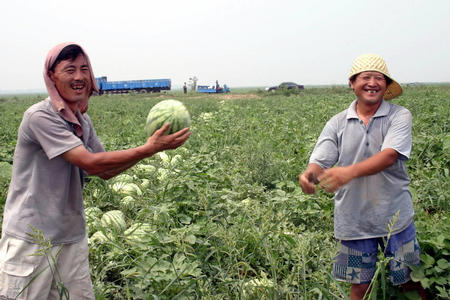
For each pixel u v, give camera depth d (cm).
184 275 289
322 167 269
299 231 393
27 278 216
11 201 221
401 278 267
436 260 313
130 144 854
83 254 240
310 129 959
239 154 657
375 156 236
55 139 205
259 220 378
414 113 1109
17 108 2181
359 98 258
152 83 5091
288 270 331
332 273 284
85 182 547
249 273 341
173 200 437
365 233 262
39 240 203
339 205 267
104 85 4900
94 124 1283
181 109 240
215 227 368
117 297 302
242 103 2175
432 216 408
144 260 307
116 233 350
